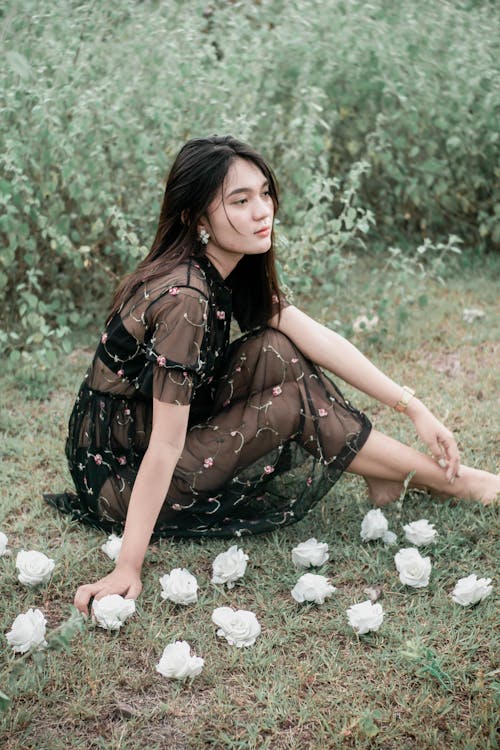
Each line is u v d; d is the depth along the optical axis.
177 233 2.33
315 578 2.25
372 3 5.07
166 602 2.30
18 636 2.04
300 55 4.87
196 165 2.21
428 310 4.48
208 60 5.01
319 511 2.71
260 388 2.46
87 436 2.55
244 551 2.52
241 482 2.50
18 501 2.83
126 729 1.87
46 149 4.01
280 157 4.77
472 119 4.89
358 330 4.14
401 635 2.11
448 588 2.33
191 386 2.21
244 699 1.95
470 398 3.51
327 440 2.49
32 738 1.84
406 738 1.82
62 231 4.12
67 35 4.45
